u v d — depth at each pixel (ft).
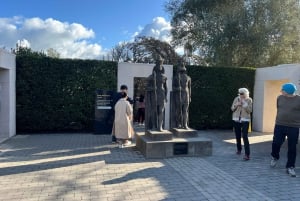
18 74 37.35
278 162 24.13
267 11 60.49
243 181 18.95
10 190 16.71
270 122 44.11
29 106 37.88
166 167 21.99
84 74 39.55
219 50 60.80
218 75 44.75
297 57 62.23
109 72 40.50
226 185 18.11
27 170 20.53
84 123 40.06
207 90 44.42
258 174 20.57
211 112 44.65
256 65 61.05
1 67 31.86
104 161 23.25
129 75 41.27
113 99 37.29
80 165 22.02
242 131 25.09
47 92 38.34
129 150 27.73
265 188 17.71
